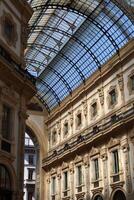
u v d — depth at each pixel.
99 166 35.59
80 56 42.94
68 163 42.00
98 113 38.19
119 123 32.62
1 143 22.42
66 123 45.34
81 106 42.12
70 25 40.12
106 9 35.66
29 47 44.59
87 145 37.84
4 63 22.75
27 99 26.66
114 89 36.12
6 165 22.72
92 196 35.91
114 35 37.06
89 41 40.50
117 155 33.50
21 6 27.28
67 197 40.75
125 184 31.36
